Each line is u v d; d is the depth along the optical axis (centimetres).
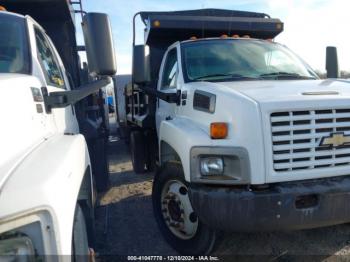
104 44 304
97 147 516
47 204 167
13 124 200
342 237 425
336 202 307
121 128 1208
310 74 476
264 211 296
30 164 189
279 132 306
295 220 301
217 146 316
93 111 528
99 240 430
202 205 316
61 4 472
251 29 610
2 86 206
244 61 469
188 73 446
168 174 392
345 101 317
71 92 285
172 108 462
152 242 423
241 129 309
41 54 345
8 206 158
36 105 247
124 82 1408
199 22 585
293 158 308
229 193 305
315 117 310
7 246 159
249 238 424
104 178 525
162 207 410
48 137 257
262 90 342
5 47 307
